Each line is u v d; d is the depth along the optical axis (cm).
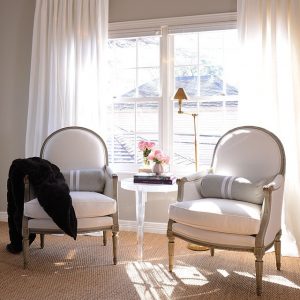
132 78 377
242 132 294
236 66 341
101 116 358
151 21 360
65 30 366
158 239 340
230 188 266
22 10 392
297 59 308
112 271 262
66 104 366
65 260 283
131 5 365
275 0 312
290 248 305
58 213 249
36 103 377
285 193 310
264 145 280
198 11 348
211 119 357
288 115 311
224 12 341
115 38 371
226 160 293
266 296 224
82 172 301
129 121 378
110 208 267
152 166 311
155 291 230
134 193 368
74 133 324
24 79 394
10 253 296
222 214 229
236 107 350
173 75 365
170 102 364
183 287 236
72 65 367
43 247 312
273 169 273
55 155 316
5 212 404
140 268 268
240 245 227
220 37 353
